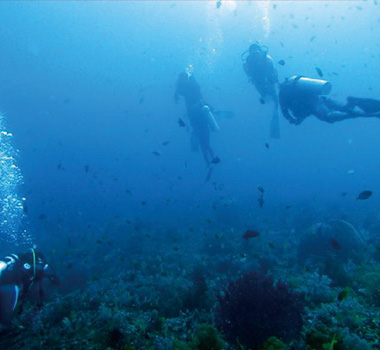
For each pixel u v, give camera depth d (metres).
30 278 4.16
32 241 17.48
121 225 17.95
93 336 4.05
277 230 13.30
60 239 17.73
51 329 4.45
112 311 4.95
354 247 7.54
